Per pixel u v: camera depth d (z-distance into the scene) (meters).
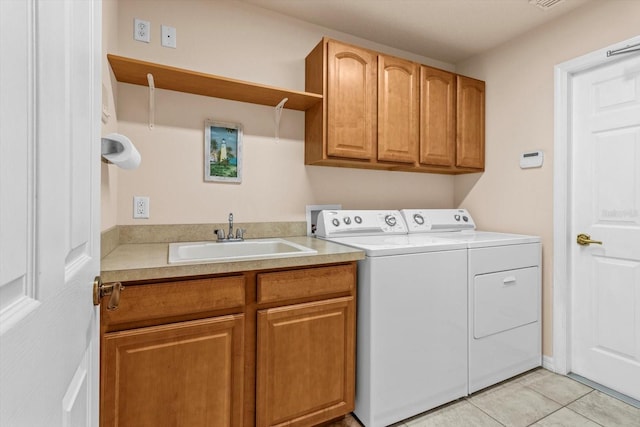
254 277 1.30
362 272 1.51
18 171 0.36
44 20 0.42
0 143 0.32
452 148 2.26
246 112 1.94
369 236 2.02
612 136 1.79
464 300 1.69
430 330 1.59
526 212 2.14
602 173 1.83
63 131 0.50
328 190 2.19
